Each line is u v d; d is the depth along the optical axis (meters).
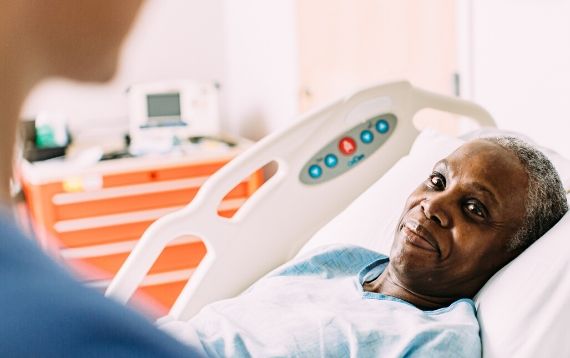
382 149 1.68
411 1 2.34
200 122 3.01
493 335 1.10
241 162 1.51
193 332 1.14
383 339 1.09
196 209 1.46
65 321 0.33
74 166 2.53
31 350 0.32
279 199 1.59
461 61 2.19
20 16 0.31
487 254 1.20
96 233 2.56
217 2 3.22
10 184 0.35
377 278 1.33
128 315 0.36
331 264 1.38
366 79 2.59
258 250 1.56
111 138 3.03
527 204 1.18
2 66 0.32
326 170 1.63
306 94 2.84
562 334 1.04
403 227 1.25
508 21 1.94
